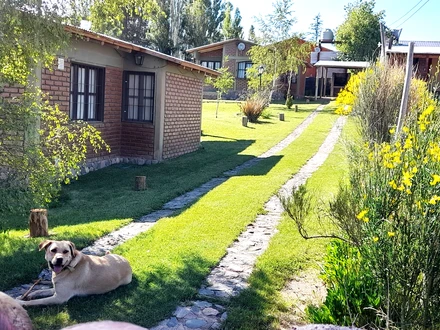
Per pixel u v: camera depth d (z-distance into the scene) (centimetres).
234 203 841
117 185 1014
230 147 1655
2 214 549
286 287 500
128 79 1317
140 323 402
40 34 575
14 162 538
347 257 469
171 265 535
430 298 352
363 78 970
